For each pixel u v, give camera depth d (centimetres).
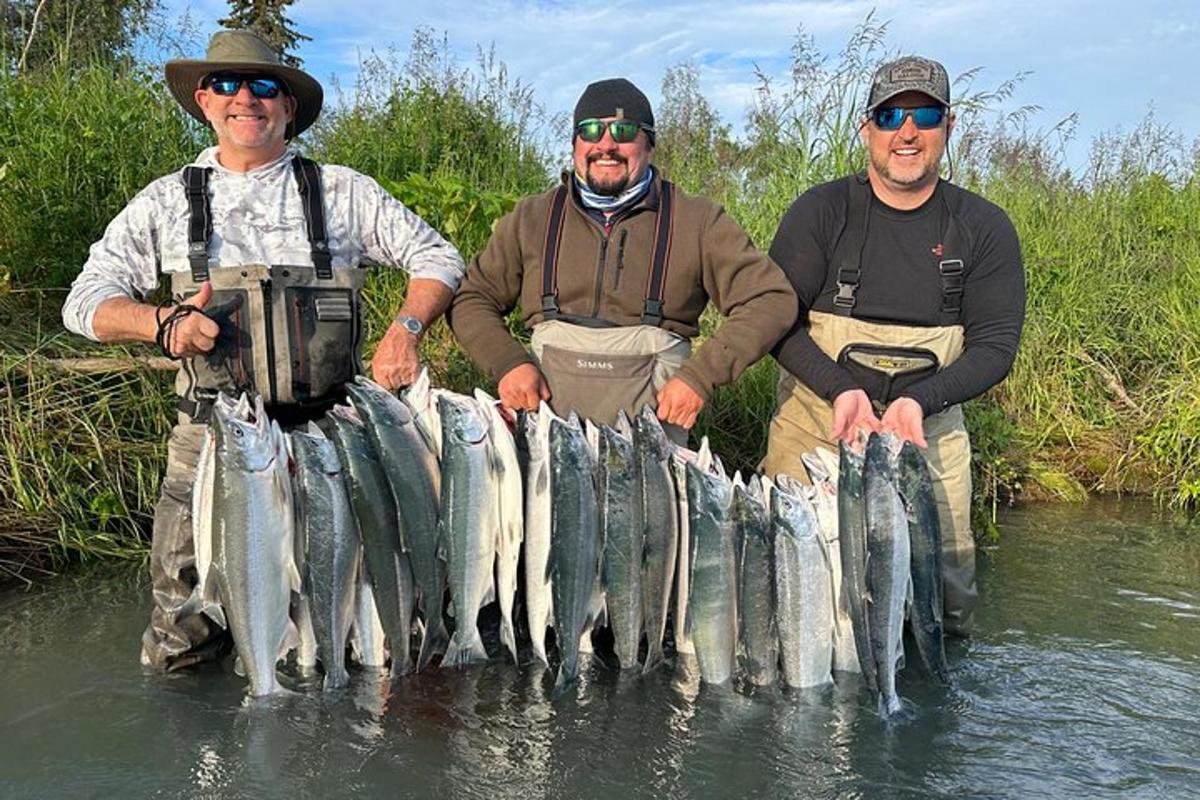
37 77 400
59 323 332
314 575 193
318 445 191
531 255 227
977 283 228
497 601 219
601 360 218
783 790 172
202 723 191
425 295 217
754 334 213
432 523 200
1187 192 496
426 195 366
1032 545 314
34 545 276
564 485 195
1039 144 473
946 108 219
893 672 190
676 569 206
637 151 215
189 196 204
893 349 226
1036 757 183
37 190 348
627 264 220
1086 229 458
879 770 178
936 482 236
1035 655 228
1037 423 398
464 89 515
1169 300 428
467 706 196
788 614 196
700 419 332
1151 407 397
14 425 285
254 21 1380
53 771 176
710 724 191
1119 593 270
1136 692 209
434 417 202
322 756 180
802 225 232
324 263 207
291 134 226
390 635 201
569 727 190
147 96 389
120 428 303
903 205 228
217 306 200
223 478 186
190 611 196
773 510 197
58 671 212
